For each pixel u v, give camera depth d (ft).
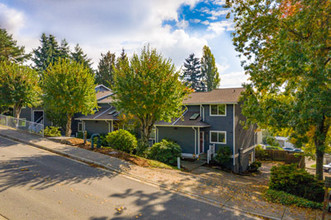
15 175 30.09
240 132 74.23
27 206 22.21
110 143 55.11
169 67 51.83
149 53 51.44
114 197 26.32
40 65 190.29
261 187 42.93
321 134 37.73
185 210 24.79
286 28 39.81
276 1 42.68
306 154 49.47
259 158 99.35
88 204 23.89
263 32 43.27
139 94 48.19
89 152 44.73
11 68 75.82
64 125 90.84
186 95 59.26
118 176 34.01
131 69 50.44
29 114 110.22
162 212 23.77
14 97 74.13
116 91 53.21
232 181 48.19
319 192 31.71
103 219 21.17
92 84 68.33
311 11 35.58
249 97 44.21
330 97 30.91
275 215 25.52
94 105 69.97
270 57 41.88
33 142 50.24
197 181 37.45
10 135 56.29
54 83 59.72
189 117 73.82
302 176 33.71
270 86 41.50
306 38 39.93
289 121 36.24
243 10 45.52
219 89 84.94
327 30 35.86
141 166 41.81
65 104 60.34
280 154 96.94
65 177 31.17
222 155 65.77
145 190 29.55
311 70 32.01
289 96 42.96
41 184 27.89
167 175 38.40
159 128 76.18
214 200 28.53
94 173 34.09
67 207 22.80
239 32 47.42
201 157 68.95
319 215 26.25
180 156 56.59
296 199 30.22
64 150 44.88
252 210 26.43
